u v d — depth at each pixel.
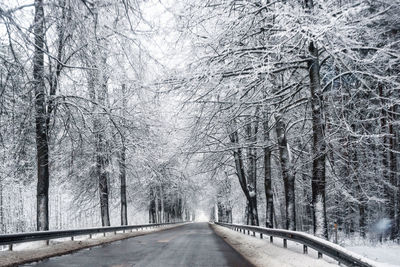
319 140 12.08
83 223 52.38
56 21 9.18
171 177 40.31
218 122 16.39
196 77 13.59
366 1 11.99
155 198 48.84
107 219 24.50
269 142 18.95
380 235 19.89
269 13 11.17
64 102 14.50
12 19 7.21
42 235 11.73
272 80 15.11
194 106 16.20
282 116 15.73
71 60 13.27
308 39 10.80
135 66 10.92
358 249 14.98
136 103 17.45
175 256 10.05
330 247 7.61
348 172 19.39
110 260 9.05
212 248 12.70
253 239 16.38
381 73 13.03
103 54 11.16
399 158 21.20
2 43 9.18
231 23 13.10
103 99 16.89
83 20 8.29
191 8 13.04
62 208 46.12
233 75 13.47
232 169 28.69
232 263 8.86
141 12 8.28
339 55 12.45
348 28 10.80
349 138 15.23
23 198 39.09
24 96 12.27
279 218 44.38
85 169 23.23
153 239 17.47
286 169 16.78
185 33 13.59
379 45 13.41
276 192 37.28
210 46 13.76
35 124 14.73
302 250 10.74
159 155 23.91
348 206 25.58
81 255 10.17
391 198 20.14
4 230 37.16
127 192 37.31
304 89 17.09
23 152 14.08
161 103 16.09
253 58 13.16
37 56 11.52
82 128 16.19
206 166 22.91
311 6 11.96
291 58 12.47
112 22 9.38
